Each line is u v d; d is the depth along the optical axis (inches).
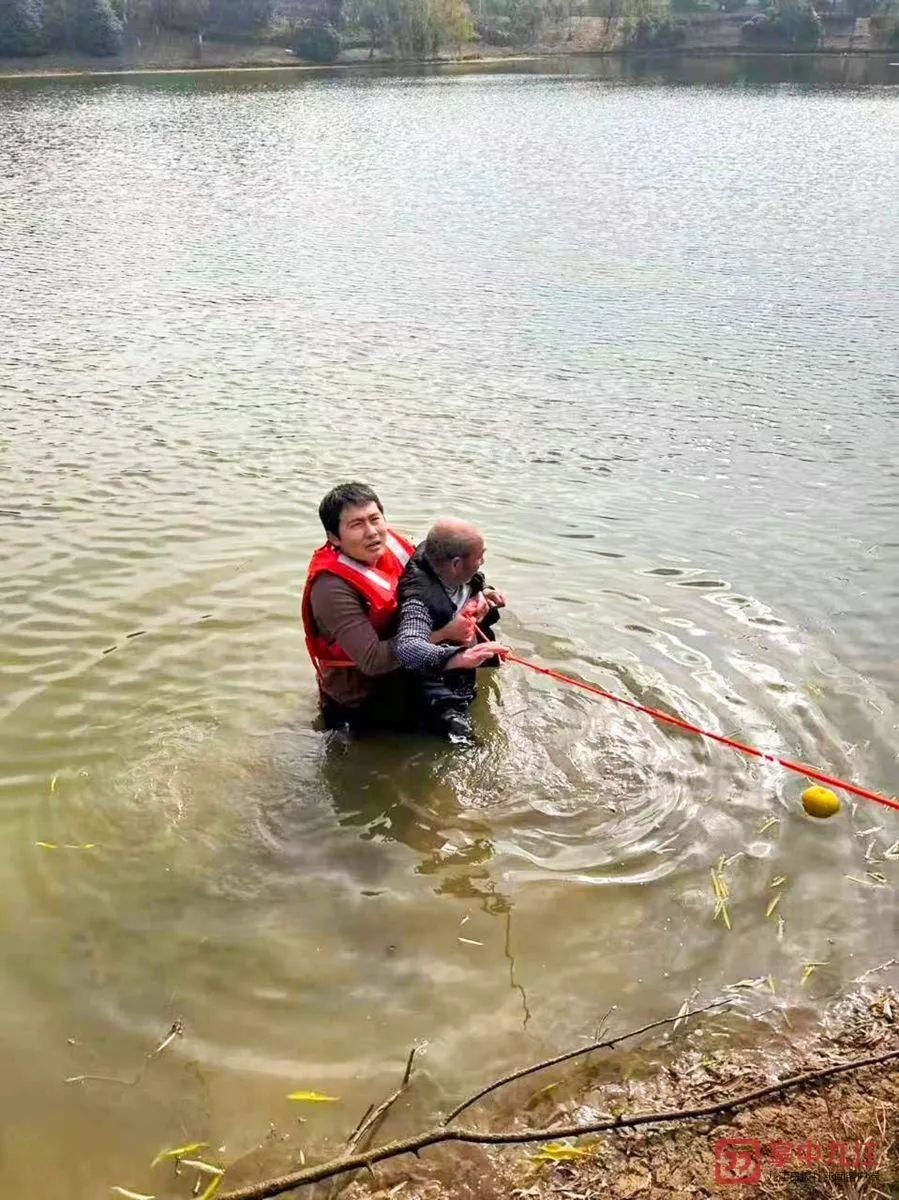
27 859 177.5
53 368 477.4
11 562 281.4
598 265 677.3
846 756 197.9
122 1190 125.0
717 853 176.4
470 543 197.6
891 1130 128.5
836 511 315.6
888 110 1738.4
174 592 264.1
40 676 228.2
